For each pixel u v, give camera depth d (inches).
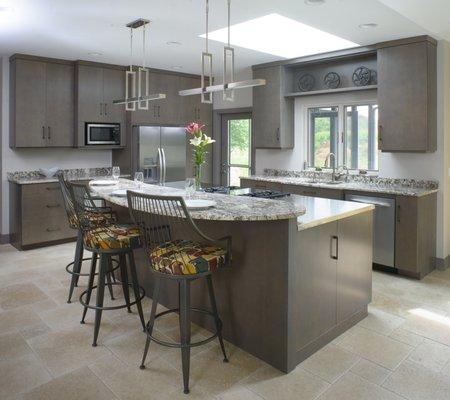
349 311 119.0
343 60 207.2
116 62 225.8
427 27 150.8
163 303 134.2
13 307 134.3
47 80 213.6
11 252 202.7
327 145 219.5
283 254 94.1
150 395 88.5
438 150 174.6
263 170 249.8
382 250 170.2
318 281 105.0
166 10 139.6
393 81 174.7
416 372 97.3
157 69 246.2
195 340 112.1
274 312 97.4
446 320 125.6
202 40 177.3
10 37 173.0
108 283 130.1
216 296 112.3
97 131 229.5
